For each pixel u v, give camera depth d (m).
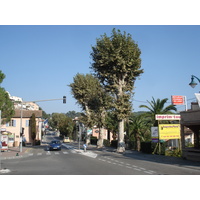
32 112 56.44
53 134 152.25
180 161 18.55
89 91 42.19
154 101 28.81
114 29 28.64
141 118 31.08
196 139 22.22
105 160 19.34
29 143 51.22
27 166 15.57
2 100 28.92
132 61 28.14
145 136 31.95
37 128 58.78
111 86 29.20
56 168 14.20
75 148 39.06
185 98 25.19
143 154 25.23
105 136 66.88
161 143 24.72
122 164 16.48
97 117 39.25
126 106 29.02
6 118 30.33
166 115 22.88
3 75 28.78
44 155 25.42
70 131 91.25
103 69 29.72
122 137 29.48
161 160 19.86
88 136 52.41
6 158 23.08
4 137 31.44
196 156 18.53
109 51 28.12
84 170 13.21
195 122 18.50
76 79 46.25
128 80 30.56
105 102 38.22
